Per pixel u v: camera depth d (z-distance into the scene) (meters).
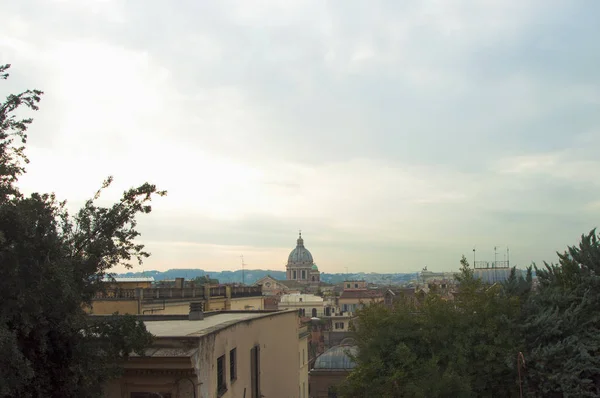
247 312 30.38
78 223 14.51
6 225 11.74
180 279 51.91
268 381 25.50
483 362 24.30
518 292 28.06
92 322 14.05
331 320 134.88
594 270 26.75
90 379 13.42
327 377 59.69
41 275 11.95
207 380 16.59
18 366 11.05
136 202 15.01
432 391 22.44
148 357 15.38
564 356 23.88
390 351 25.28
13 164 12.97
